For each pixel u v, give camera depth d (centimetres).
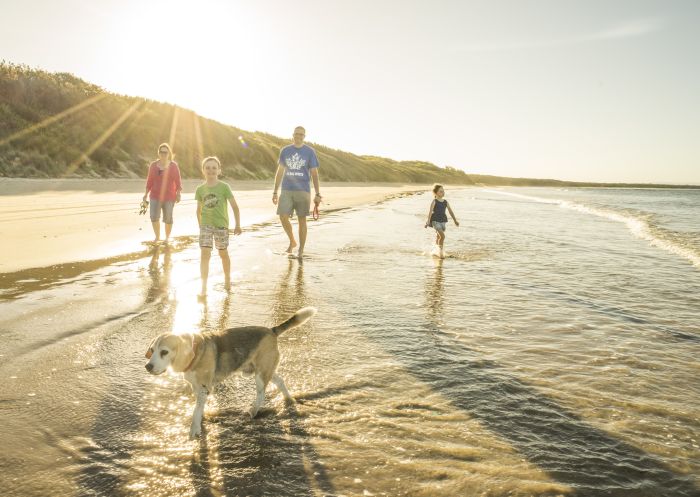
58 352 429
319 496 253
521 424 331
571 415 346
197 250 949
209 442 303
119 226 1152
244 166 4172
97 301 580
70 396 353
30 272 699
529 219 2072
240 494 253
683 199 5175
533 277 827
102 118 3073
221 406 353
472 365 435
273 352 365
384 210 2175
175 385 379
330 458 288
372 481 266
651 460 292
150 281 691
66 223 1132
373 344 483
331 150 7712
